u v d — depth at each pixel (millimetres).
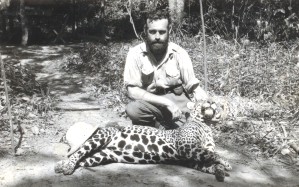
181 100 2785
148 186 2365
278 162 2803
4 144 2939
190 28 6137
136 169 2566
